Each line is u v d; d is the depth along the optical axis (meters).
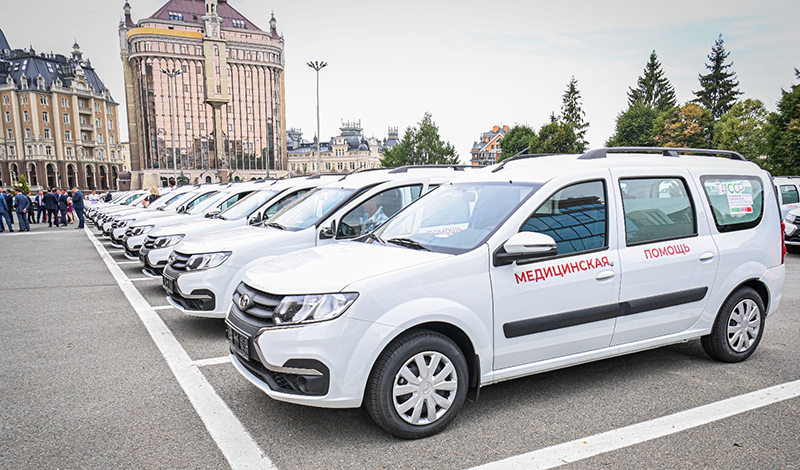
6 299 7.45
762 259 4.50
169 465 2.87
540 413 3.50
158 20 112.69
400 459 2.91
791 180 13.81
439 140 81.69
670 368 4.38
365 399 3.06
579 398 3.75
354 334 2.94
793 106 36.69
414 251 3.47
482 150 152.62
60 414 3.55
